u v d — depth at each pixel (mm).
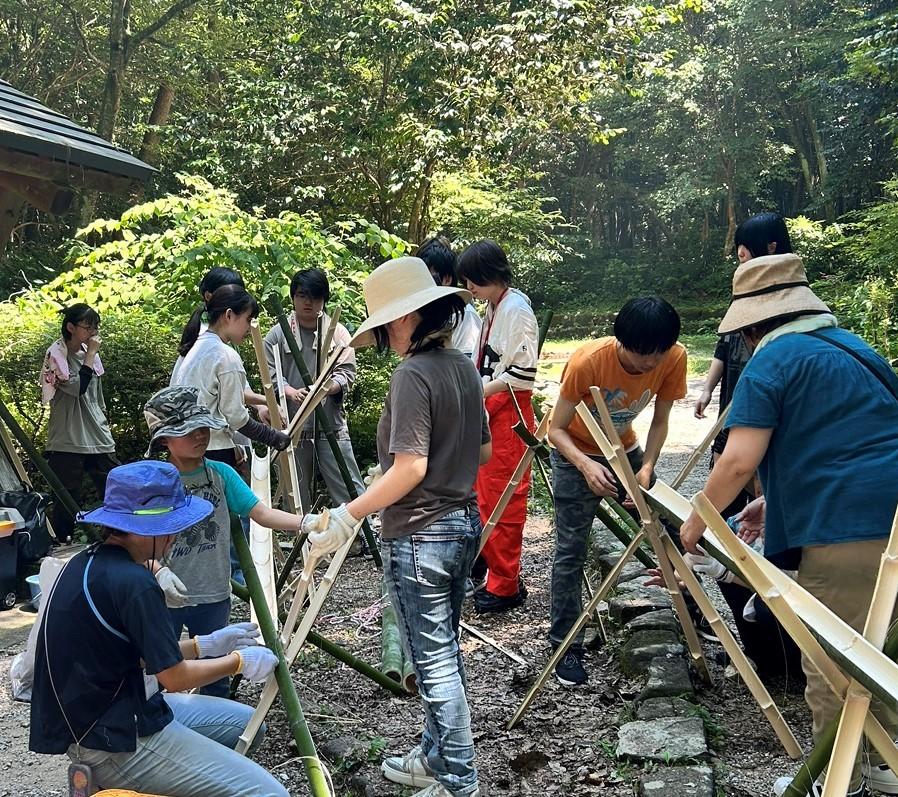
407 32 13469
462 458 3012
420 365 2916
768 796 3148
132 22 19734
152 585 2488
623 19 13898
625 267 32719
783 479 2807
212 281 5148
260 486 4137
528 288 31875
